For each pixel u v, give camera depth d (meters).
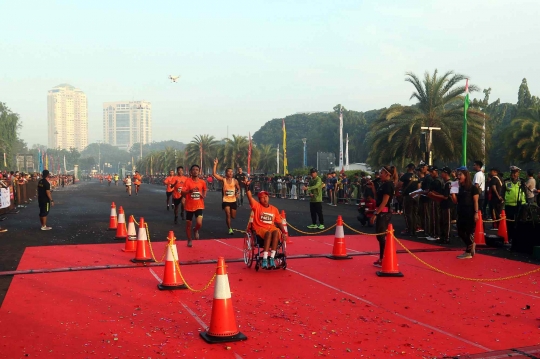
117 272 9.13
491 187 15.89
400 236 14.57
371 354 5.04
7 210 22.59
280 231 9.48
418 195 14.43
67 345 5.23
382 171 9.61
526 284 8.32
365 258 10.83
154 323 6.03
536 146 36.16
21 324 5.95
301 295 7.48
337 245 10.70
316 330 5.80
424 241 13.50
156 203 29.98
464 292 7.72
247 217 20.98
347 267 9.75
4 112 85.50
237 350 5.12
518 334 5.71
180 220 19.06
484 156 29.62
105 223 17.77
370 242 13.40
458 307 6.86
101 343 5.29
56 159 188.12
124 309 6.64
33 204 29.27
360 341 5.43
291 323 6.08
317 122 126.50
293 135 135.75
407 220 14.92
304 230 16.02
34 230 15.55
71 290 7.68
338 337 5.56
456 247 12.42
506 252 11.72
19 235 14.34
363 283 8.32
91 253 11.23
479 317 6.39
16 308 6.64
